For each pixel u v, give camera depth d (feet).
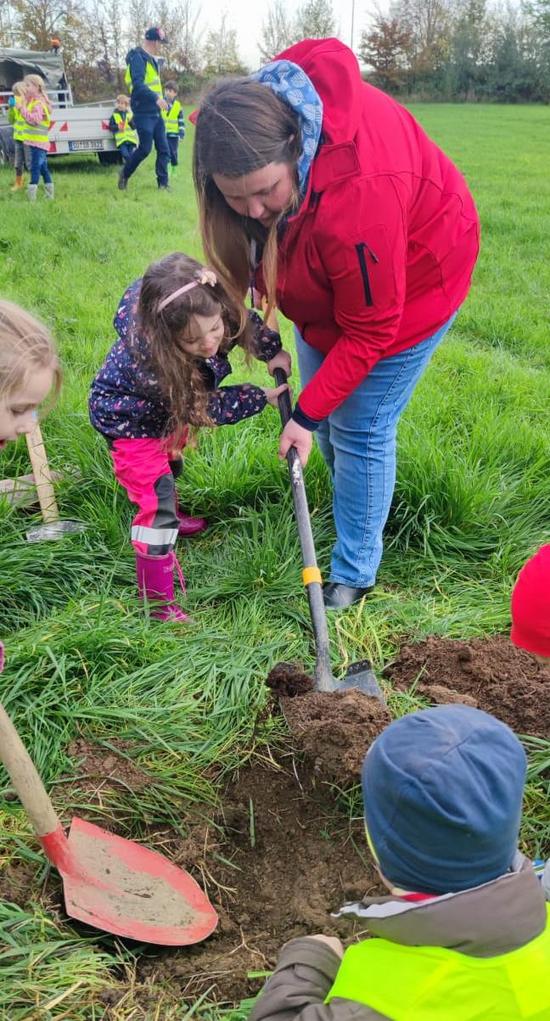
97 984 7.08
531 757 9.18
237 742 9.50
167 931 7.70
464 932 4.69
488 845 4.71
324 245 9.05
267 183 8.30
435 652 10.77
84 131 51.62
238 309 10.30
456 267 10.19
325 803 8.86
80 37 119.14
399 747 4.89
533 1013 4.67
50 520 13.08
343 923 7.89
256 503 13.76
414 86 142.72
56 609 11.20
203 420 10.90
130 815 8.82
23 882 7.93
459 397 17.52
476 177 50.37
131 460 11.05
